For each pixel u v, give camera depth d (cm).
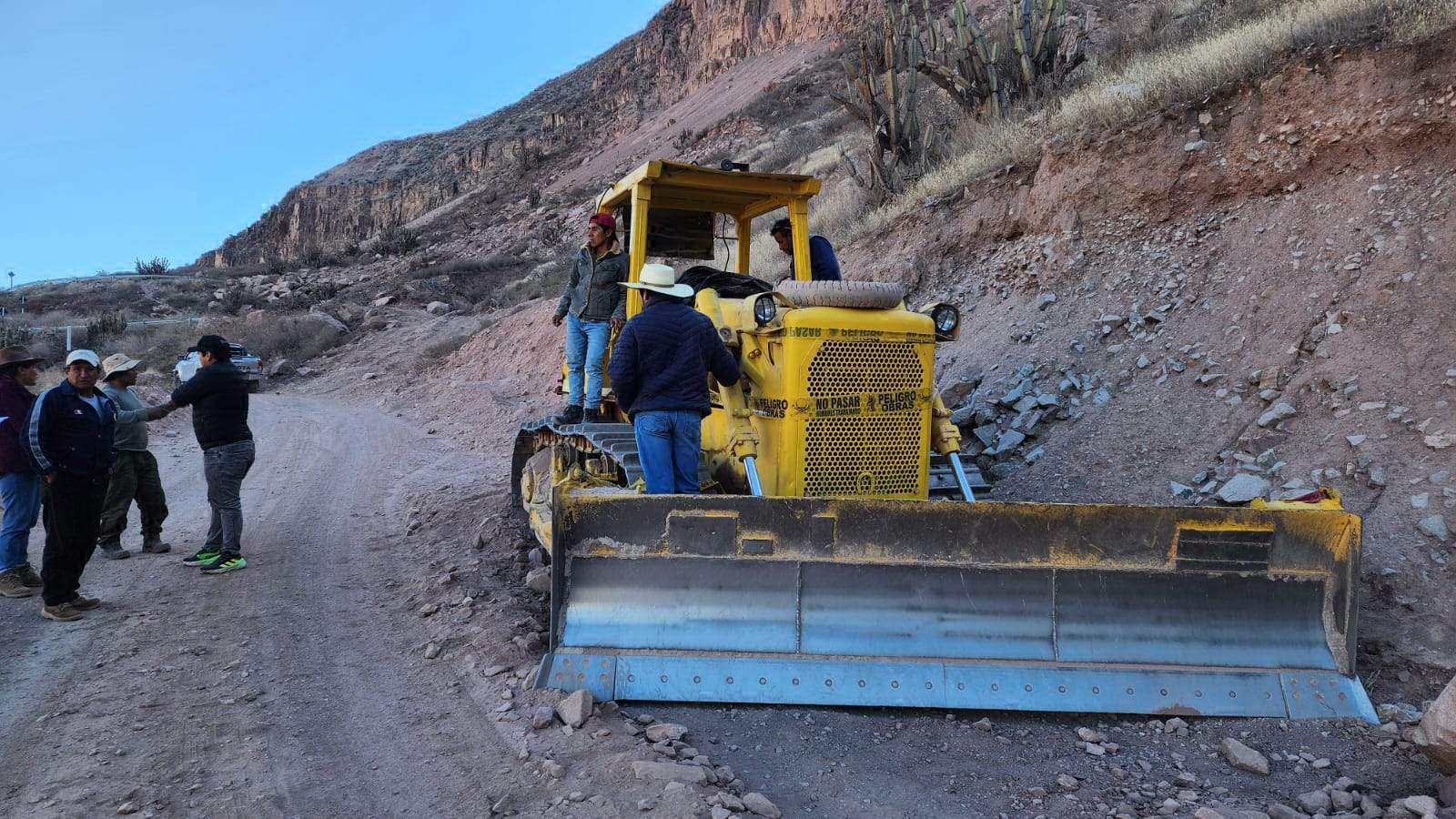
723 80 6869
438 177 8925
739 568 433
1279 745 385
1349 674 413
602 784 348
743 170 581
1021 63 1355
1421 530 499
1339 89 759
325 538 796
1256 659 418
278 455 1295
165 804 351
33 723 425
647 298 494
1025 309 923
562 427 631
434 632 541
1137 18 1761
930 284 1083
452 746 394
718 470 527
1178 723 402
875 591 430
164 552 752
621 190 611
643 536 433
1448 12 721
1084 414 745
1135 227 885
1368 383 598
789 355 464
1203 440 651
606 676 420
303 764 383
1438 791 342
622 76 8644
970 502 428
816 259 629
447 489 969
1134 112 931
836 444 471
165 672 486
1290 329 676
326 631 554
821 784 362
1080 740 398
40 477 649
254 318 2995
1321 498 447
